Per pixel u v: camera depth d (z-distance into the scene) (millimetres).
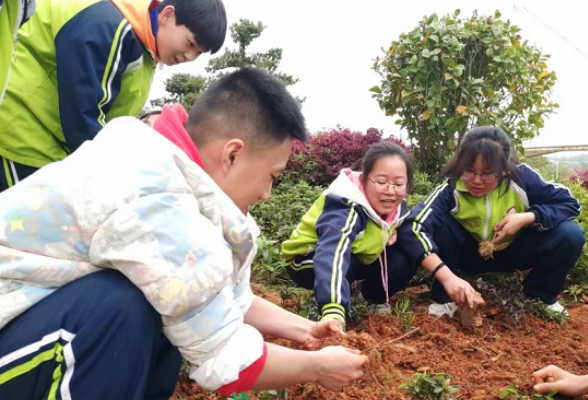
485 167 3234
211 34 2809
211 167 1713
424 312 3402
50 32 2627
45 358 1476
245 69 1740
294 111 1701
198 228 1504
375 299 3445
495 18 6453
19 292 1538
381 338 2906
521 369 2633
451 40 6129
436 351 2738
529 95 6516
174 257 1466
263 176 1735
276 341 2754
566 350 2906
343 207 3104
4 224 1542
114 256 1461
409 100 6414
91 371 1487
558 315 3396
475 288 3568
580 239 3348
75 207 1483
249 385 1600
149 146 1542
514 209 3475
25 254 1532
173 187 1507
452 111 6496
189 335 1536
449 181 3480
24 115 2646
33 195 1542
